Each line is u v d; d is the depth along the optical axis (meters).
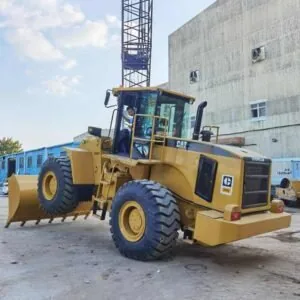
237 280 4.86
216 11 28.38
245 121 25.69
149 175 6.46
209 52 28.92
